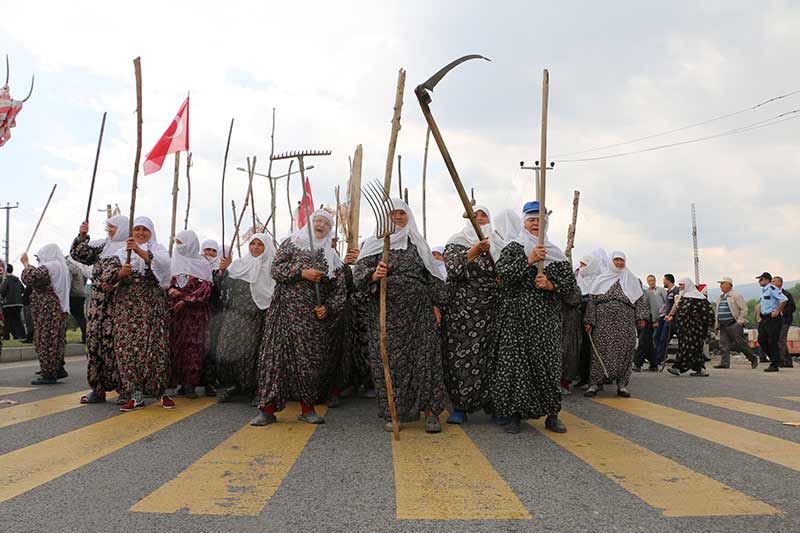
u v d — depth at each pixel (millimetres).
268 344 4844
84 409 5473
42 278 7105
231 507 2859
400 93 4633
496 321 4691
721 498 2998
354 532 2566
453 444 4160
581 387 7629
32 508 2836
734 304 11859
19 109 6375
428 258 4766
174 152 7363
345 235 8422
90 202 5812
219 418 5098
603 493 3078
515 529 2594
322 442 4207
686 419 5176
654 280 12562
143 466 3561
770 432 4609
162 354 5559
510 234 4910
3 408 5504
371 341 4707
